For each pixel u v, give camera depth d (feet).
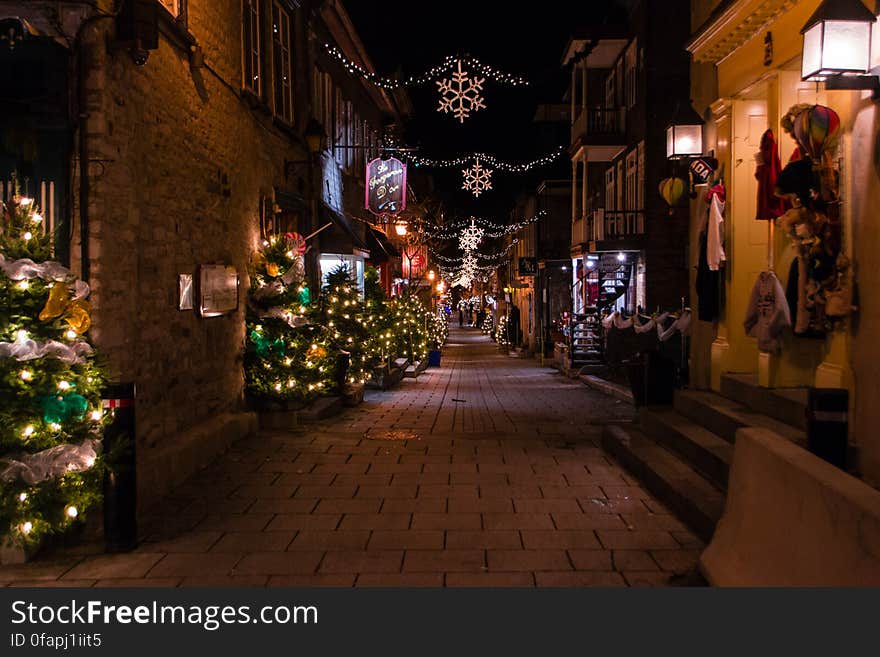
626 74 77.77
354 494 24.84
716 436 25.81
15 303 18.03
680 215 69.10
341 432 36.55
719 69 31.07
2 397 17.33
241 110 35.37
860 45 17.76
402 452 31.65
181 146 27.71
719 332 31.60
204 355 30.60
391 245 83.05
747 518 15.69
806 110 20.68
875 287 18.63
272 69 40.42
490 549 19.24
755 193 29.89
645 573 17.39
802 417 22.86
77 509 18.60
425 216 136.05
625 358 70.18
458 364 99.60
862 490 11.93
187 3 28.19
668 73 68.33
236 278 33.94
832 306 19.74
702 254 31.73
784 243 27.27
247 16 36.32
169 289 26.61
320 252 52.24
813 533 12.70
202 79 29.81
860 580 11.10
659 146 68.90
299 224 46.65
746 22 27.20
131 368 23.00
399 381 68.39
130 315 22.88
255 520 21.95
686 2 67.92
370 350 53.93
